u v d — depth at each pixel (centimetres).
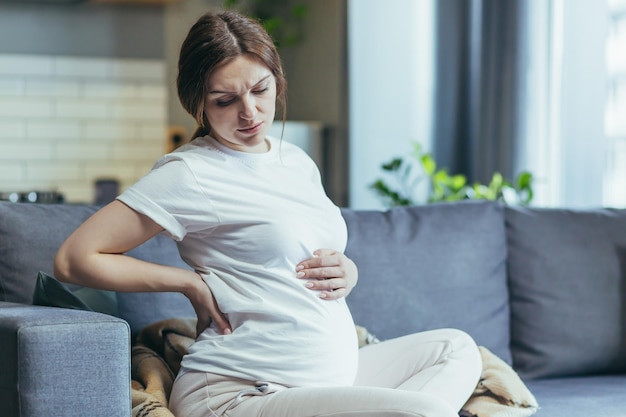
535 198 493
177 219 215
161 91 668
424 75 593
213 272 222
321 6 658
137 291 217
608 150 474
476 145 523
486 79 515
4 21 633
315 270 222
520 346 315
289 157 238
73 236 214
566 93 482
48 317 205
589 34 470
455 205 321
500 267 318
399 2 596
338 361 220
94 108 653
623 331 316
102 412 204
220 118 218
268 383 211
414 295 302
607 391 286
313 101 670
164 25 668
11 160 636
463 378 235
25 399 196
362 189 606
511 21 496
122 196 214
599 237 323
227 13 221
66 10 646
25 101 637
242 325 218
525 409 256
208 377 215
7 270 266
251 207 218
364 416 196
